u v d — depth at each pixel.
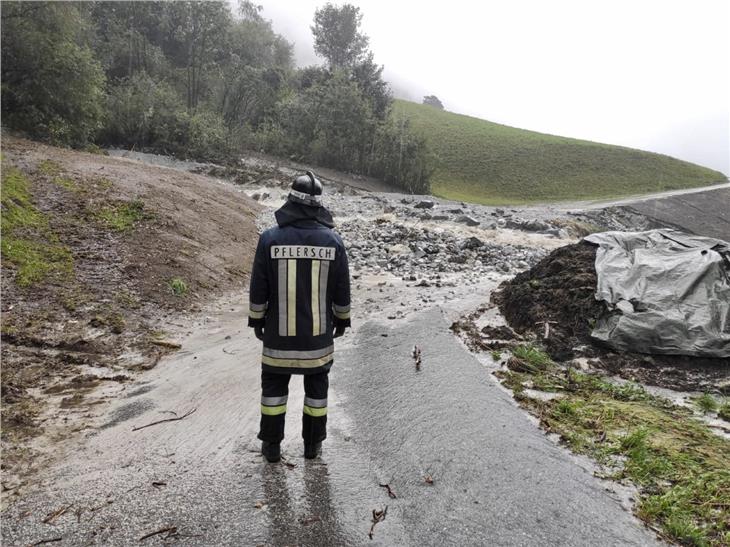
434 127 78.69
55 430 4.25
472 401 4.71
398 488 3.43
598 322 6.14
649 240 7.46
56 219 9.61
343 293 3.45
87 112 27.33
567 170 65.44
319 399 3.56
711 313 5.82
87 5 50.34
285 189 29.09
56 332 6.27
